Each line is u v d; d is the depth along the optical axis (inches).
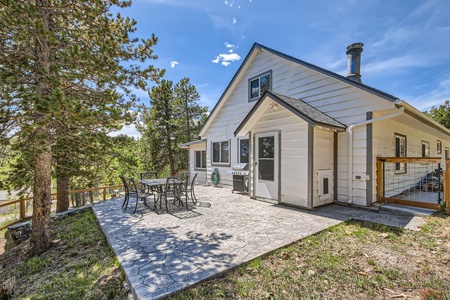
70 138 164.6
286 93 296.7
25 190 278.5
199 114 773.9
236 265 106.1
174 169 724.0
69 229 199.8
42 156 164.1
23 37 139.7
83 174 270.1
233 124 387.5
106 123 163.9
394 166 271.1
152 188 251.4
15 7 130.9
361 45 253.9
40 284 112.3
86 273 117.0
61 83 143.3
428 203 197.8
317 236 145.8
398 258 113.6
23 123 153.9
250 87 358.0
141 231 161.0
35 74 156.6
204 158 474.6
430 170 440.5
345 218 184.2
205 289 89.8
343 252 122.2
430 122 286.2
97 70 160.2
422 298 82.6
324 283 93.5
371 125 214.1
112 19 195.6
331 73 240.8
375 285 91.7
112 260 126.3
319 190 222.5
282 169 239.9
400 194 284.0
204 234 150.3
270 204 244.8
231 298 84.4
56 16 171.0
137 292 85.0
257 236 144.3
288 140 233.5
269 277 98.1
